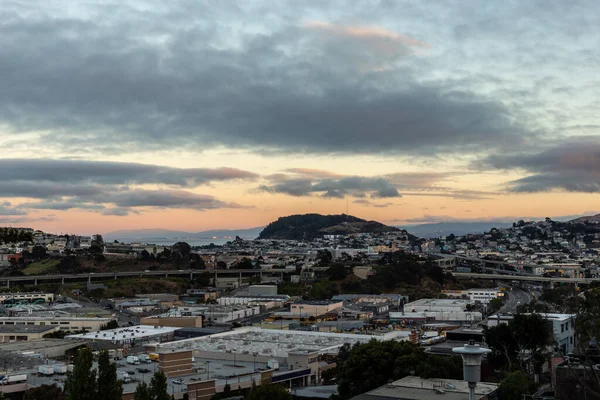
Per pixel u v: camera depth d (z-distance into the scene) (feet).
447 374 386.52
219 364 556.92
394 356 407.03
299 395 448.65
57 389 432.66
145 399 327.06
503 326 461.37
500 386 349.61
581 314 308.19
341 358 561.02
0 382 455.63
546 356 455.63
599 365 346.74
